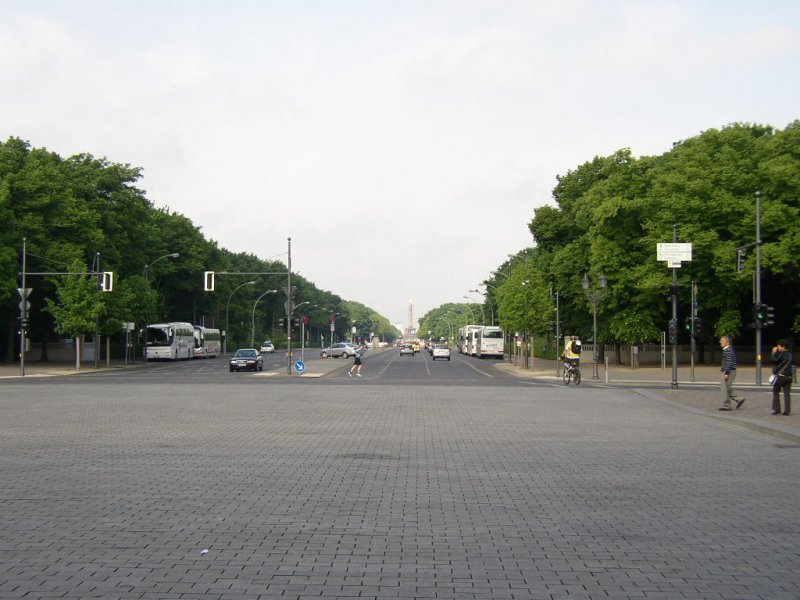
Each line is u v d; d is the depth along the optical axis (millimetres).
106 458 13391
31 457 13461
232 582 6562
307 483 11156
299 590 6363
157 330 79750
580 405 25625
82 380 42906
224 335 110250
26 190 62406
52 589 6363
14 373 52562
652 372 55188
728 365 23266
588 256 63031
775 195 53406
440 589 6410
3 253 58062
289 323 51719
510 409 23922
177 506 9570
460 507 9594
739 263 38688
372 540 7980
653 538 8133
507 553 7520
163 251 89188
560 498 10180
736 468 12680
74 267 58656
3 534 8180
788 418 20562
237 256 155375
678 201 54719
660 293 56156
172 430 17625
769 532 8406
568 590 6402
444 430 18016
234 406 24375
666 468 12648
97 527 8492
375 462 13125
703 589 6445
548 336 78688
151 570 6902
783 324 67438
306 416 21156
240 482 11211
